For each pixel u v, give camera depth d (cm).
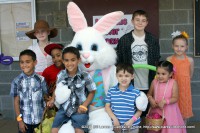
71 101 308
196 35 460
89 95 314
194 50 463
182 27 463
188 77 373
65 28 490
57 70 355
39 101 322
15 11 501
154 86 345
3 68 521
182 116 374
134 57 374
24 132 325
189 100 376
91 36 326
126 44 375
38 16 496
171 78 353
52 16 491
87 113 317
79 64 327
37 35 384
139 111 315
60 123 310
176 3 461
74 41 332
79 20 340
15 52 513
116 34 470
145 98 315
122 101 314
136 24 365
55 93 310
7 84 523
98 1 472
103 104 330
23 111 322
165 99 329
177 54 373
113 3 469
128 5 465
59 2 487
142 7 463
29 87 321
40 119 322
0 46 514
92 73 331
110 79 334
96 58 321
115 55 338
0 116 532
